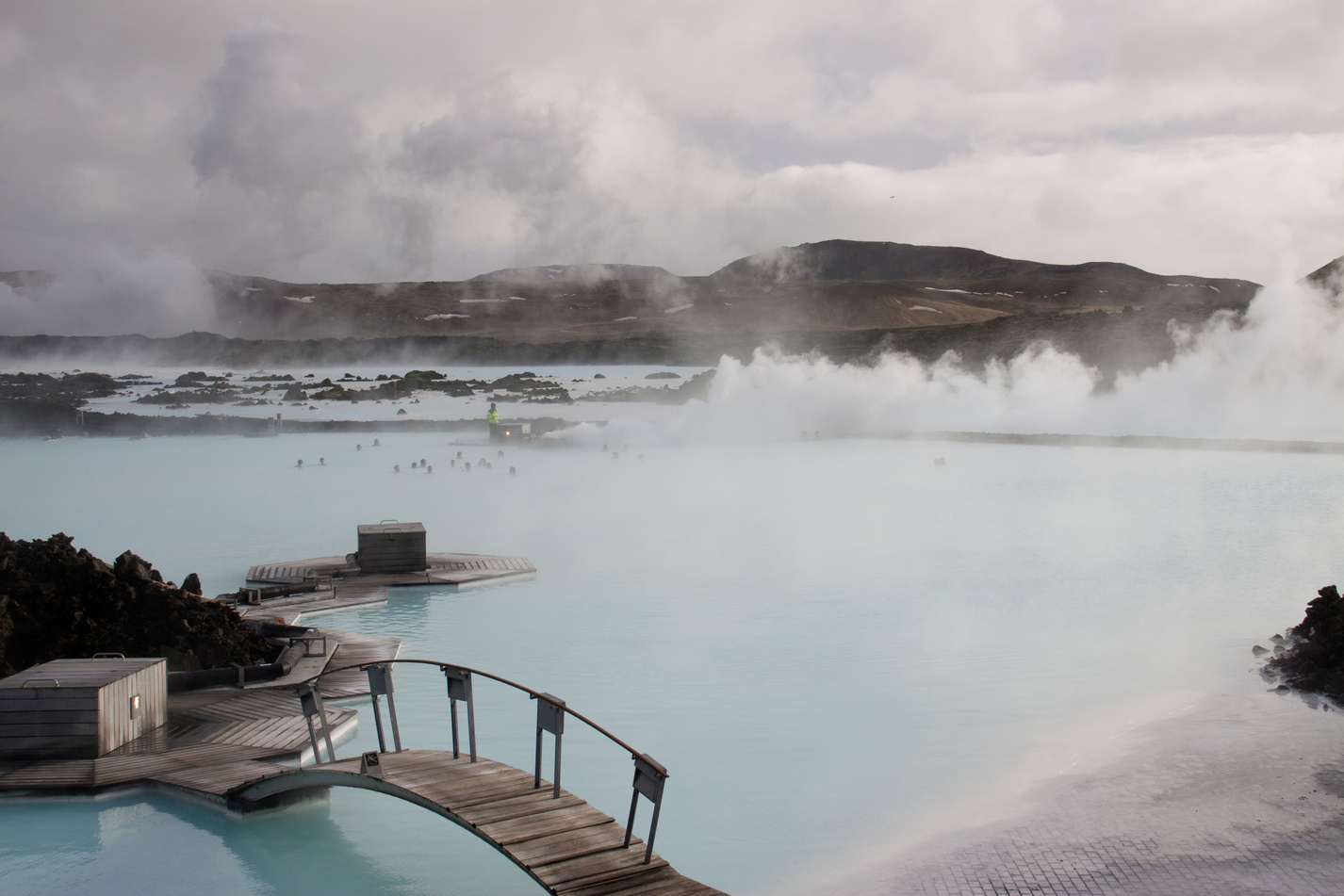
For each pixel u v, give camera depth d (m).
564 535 20.22
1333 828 6.85
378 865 6.94
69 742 8.22
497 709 10.09
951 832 7.18
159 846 7.16
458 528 21.17
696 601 14.67
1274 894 5.99
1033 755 8.62
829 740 9.14
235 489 26.92
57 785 7.64
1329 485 24.69
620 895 5.49
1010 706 9.93
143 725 8.84
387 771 7.12
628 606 14.39
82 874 6.74
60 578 10.76
